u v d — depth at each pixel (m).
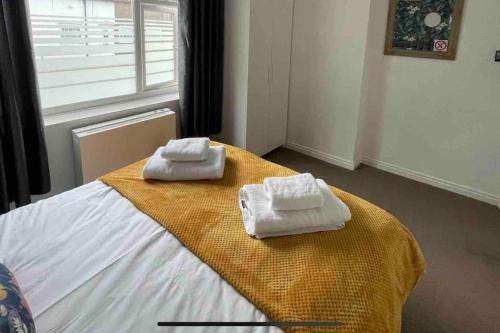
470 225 2.71
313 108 3.80
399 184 3.35
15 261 1.22
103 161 2.55
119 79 2.93
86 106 2.75
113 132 2.55
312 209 1.43
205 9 3.03
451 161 3.20
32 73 2.13
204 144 1.92
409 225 2.69
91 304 1.06
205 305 1.07
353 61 3.36
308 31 3.59
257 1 3.09
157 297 1.09
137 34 2.92
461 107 3.03
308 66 3.71
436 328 1.78
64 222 1.43
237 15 3.13
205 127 3.38
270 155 3.95
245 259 1.24
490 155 2.98
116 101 2.95
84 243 1.32
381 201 3.04
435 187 3.31
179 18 2.93
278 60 3.62
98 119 2.64
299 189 1.46
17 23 2.04
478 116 2.96
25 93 2.15
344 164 3.71
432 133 3.24
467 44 2.87
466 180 3.16
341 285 1.15
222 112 3.55
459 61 2.94
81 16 2.54
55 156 2.47
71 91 2.64
